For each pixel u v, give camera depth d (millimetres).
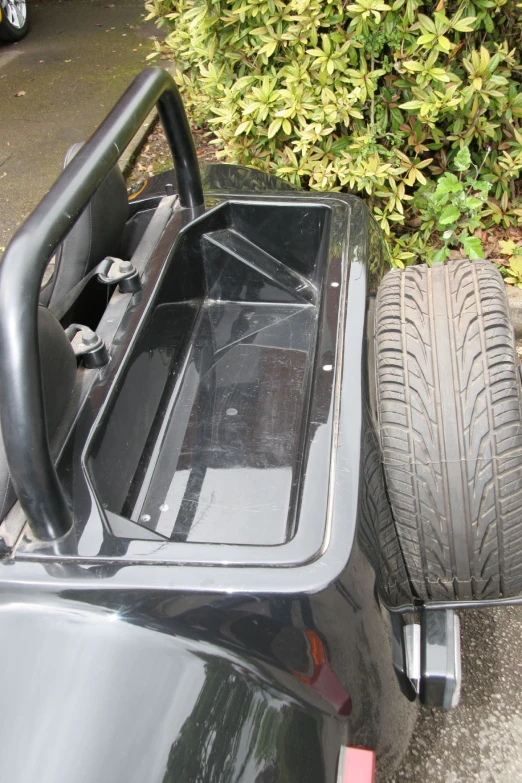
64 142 5125
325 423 1299
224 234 2180
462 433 1429
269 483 1614
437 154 3398
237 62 3342
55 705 993
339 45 2947
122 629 1026
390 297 1668
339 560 1085
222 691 1044
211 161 4391
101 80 6160
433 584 1515
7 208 4328
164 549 1096
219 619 1052
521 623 2076
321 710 1149
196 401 1880
